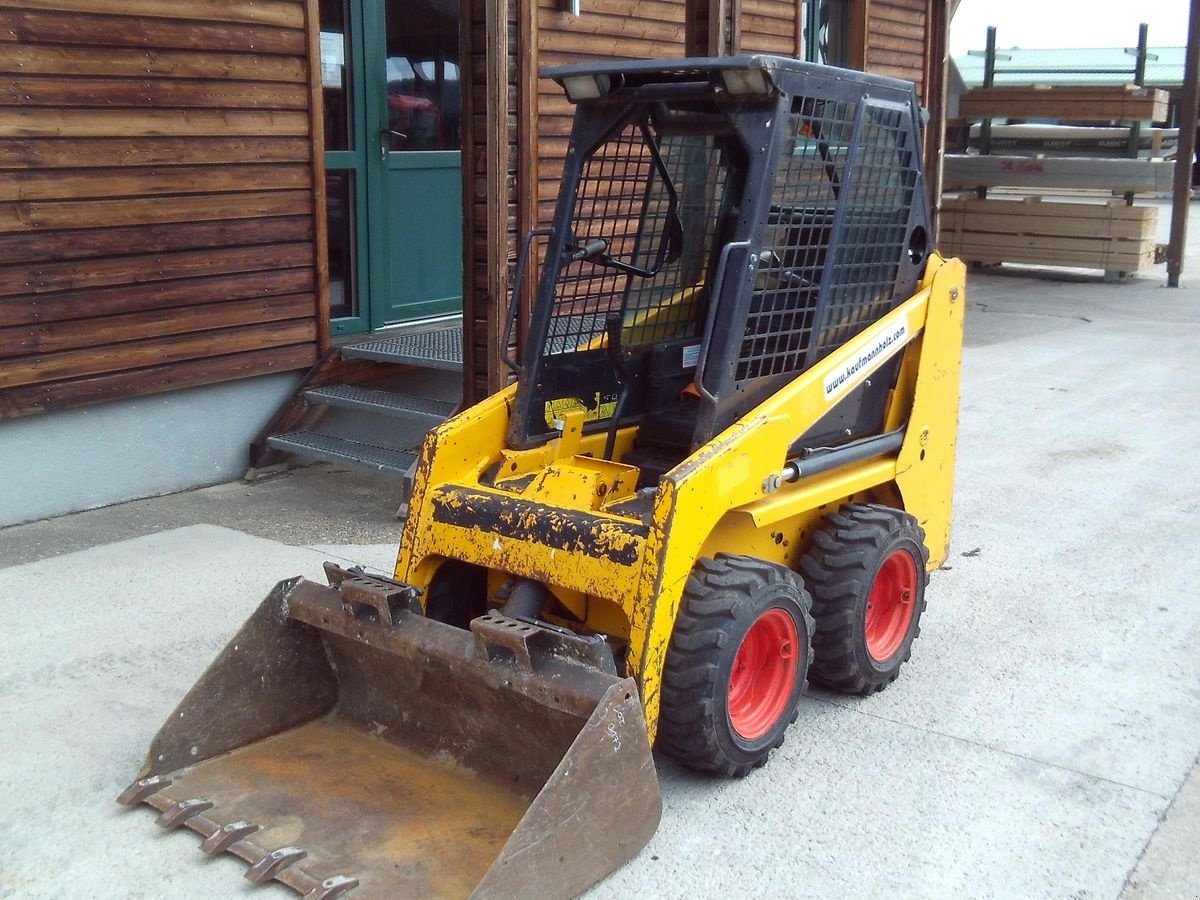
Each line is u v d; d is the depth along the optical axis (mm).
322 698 3908
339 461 6395
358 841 3252
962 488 6844
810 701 4305
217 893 3131
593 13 7793
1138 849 3410
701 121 3910
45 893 3135
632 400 4305
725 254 3564
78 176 5824
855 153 3967
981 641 4828
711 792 3684
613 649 3697
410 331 7828
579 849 3053
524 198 6391
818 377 3934
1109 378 9703
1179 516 6379
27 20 5535
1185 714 4230
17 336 5727
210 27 6230
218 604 5012
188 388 6527
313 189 6875
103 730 3988
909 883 3242
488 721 3527
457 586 4078
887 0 11031
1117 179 14844
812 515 4273
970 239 16078
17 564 5418
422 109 8047
